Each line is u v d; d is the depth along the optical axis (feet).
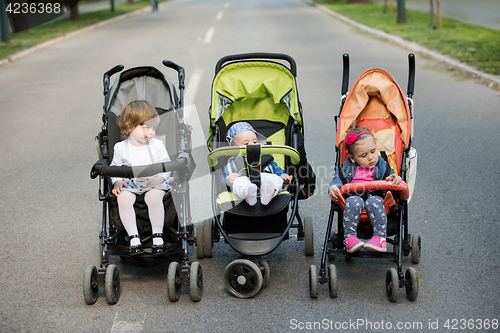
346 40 46.70
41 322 11.66
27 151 23.03
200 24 64.75
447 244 14.19
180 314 11.83
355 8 73.92
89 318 11.78
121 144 13.47
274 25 59.77
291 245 14.98
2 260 14.34
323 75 33.71
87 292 12.01
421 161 19.83
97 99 31.01
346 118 13.94
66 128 26.02
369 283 12.84
